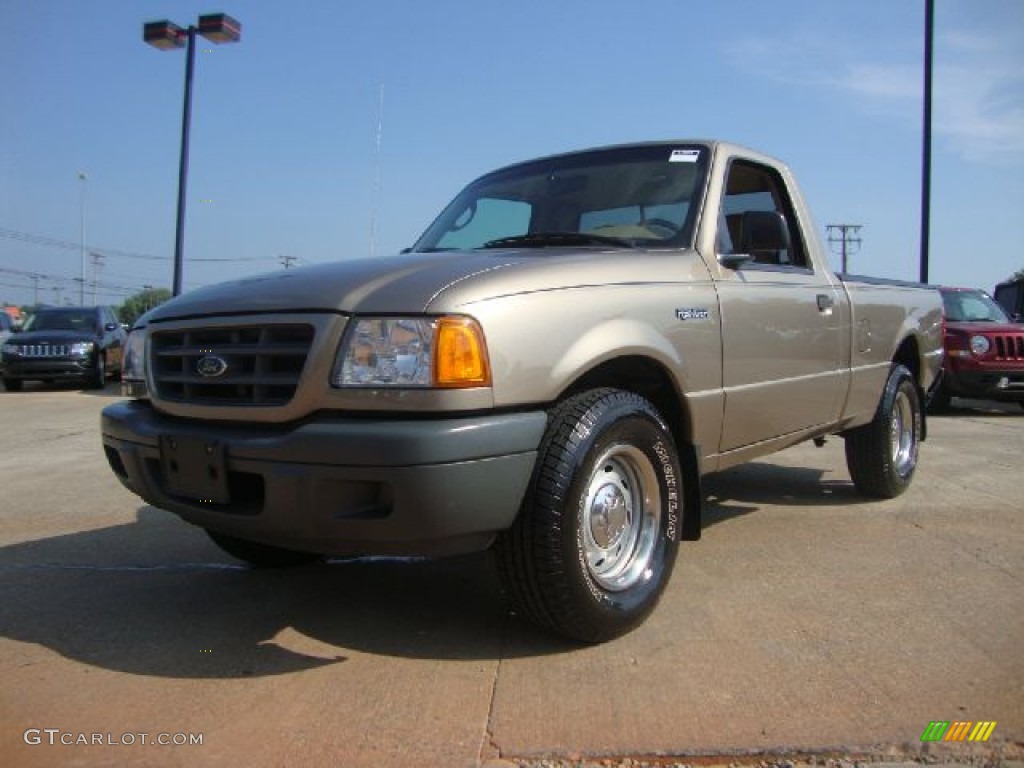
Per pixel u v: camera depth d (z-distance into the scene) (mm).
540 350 2965
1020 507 5461
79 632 3422
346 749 2463
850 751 2416
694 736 2502
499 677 2934
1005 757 2396
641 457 3346
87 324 17938
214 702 2775
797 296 4449
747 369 4004
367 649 3217
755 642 3213
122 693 2850
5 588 4004
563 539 2945
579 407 3074
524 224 4383
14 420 11500
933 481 6398
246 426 3020
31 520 5406
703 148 4262
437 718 2639
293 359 2939
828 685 2832
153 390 3367
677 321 3529
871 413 5410
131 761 2410
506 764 2373
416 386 2752
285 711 2703
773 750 2420
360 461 2691
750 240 4117
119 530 5133
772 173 4711
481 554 4566
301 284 3115
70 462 7734
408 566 4359
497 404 2842
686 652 3125
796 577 4008
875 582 3924
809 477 6598
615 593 3215
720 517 5246
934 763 2371
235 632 3416
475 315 2828
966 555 4348
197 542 4848
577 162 4570
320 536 2820
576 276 3211
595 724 2582
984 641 3207
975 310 12750
